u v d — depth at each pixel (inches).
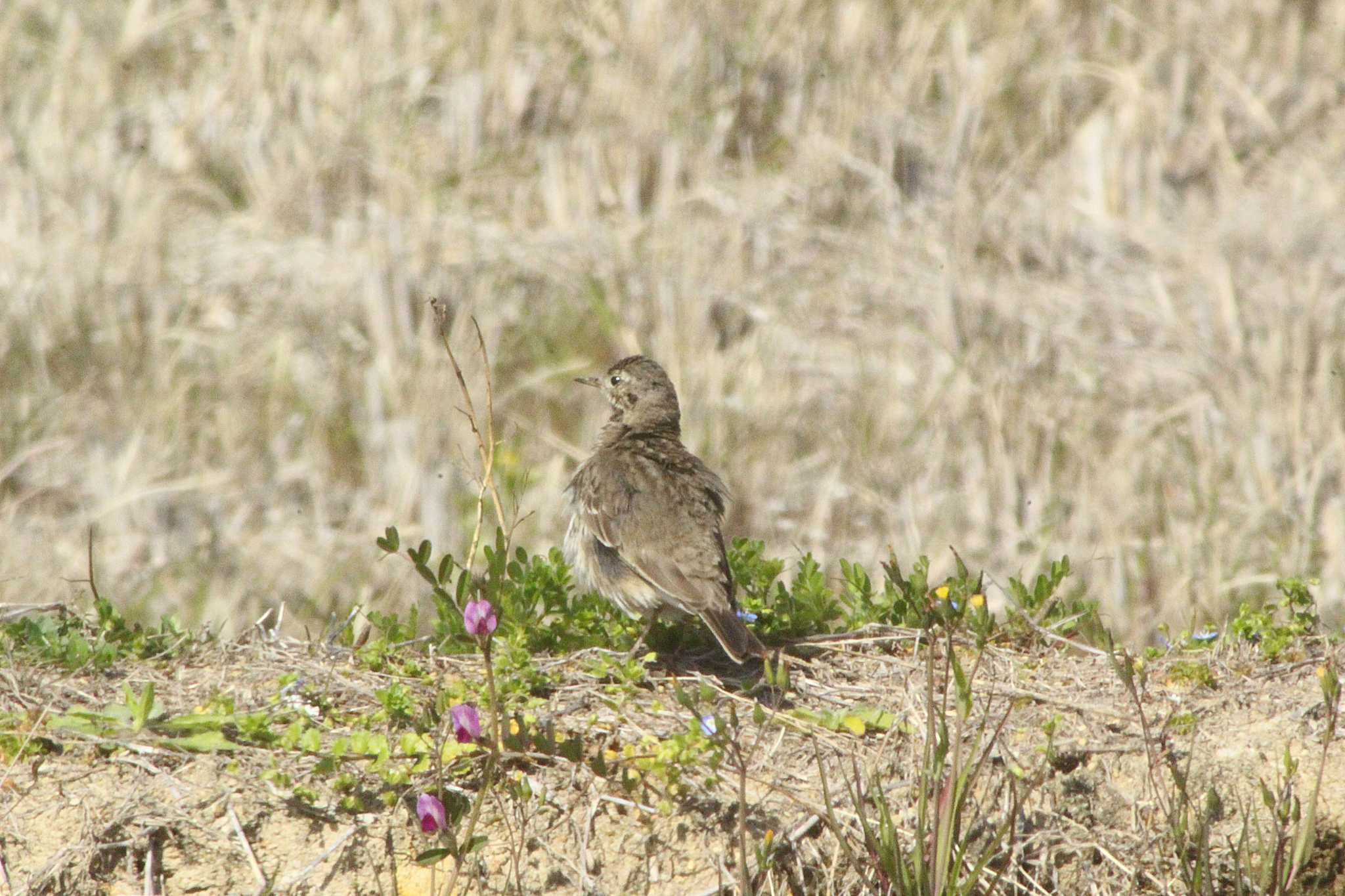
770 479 579.5
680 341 635.5
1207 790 308.2
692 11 812.0
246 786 292.2
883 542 546.3
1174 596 496.1
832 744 313.3
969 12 863.7
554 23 831.1
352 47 810.8
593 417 623.2
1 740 299.6
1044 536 534.3
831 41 818.8
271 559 551.5
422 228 692.7
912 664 343.9
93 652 332.8
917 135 783.1
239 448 605.9
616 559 356.8
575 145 759.7
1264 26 887.1
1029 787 294.7
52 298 657.0
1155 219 756.6
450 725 303.3
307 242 705.0
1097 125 783.1
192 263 693.9
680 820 294.7
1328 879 304.2
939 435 590.2
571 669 336.8
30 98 790.5
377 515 573.0
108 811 289.4
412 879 288.2
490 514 564.1
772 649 352.2
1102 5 879.7
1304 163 792.9
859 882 292.0
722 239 697.6
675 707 322.0
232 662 341.1
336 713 315.0
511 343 648.4
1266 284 694.5
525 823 292.5
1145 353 647.8
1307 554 516.4
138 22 827.4
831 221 731.4
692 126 769.6
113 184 730.2
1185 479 574.2
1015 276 695.1
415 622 364.5
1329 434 583.8
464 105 778.2
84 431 615.8
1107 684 334.0
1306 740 312.3
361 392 627.2
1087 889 299.4
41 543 558.6
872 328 655.8
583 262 681.6
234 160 764.6
